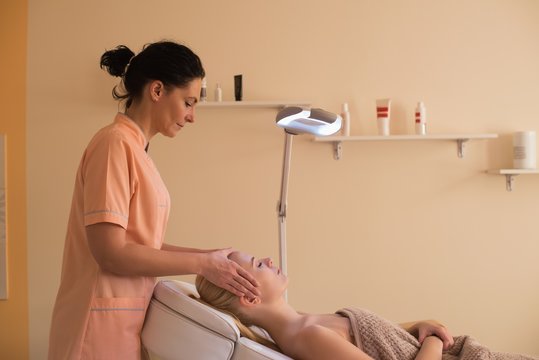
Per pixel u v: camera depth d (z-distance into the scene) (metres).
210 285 1.69
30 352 2.93
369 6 3.02
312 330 1.58
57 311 1.61
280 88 2.99
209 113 2.97
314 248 3.02
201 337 1.50
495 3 3.07
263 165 2.99
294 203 3.01
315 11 2.99
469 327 3.09
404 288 3.06
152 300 1.61
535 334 3.12
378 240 3.04
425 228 3.06
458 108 3.06
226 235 2.99
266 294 1.68
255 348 1.48
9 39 2.90
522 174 3.10
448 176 3.07
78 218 1.62
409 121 3.04
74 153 2.93
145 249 1.50
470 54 3.06
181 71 1.62
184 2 2.95
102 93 2.93
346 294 3.04
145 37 2.94
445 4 3.05
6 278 2.91
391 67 3.03
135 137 1.63
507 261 3.10
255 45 2.97
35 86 2.91
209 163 2.97
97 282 1.54
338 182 3.02
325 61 3.00
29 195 2.91
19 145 2.91
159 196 1.64
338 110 3.01
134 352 1.57
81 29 2.92
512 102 3.08
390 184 3.04
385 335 1.67
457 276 3.08
